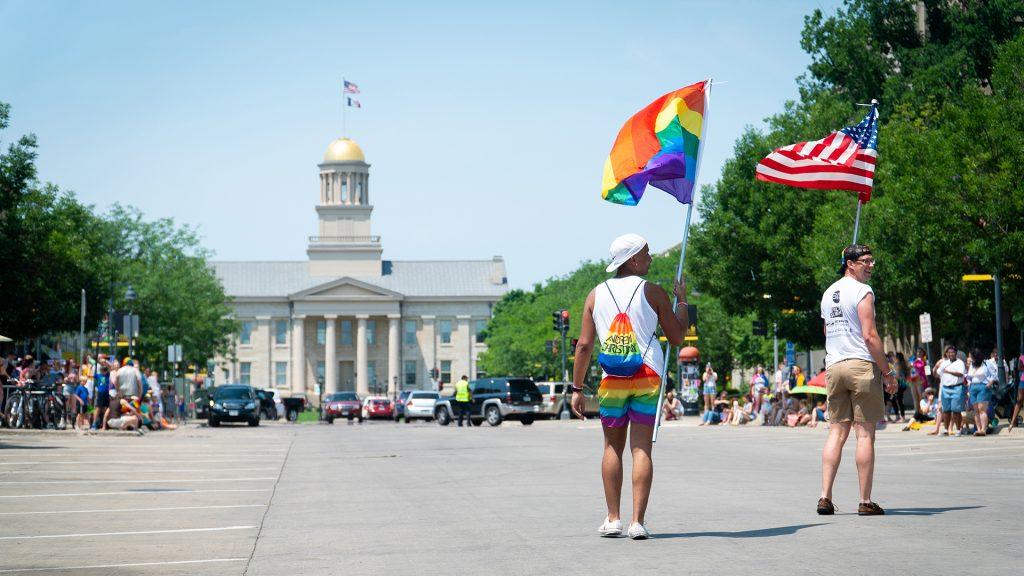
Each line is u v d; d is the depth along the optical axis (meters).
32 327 48.38
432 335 136.62
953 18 43.19
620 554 6.93
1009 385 27.48
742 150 46.66
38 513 10.16
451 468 16.22
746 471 15.01
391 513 9.93
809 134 44.88
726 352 75.19
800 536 7.55
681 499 10.63
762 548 7.01
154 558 7.33
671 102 9.86
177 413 48.28
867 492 8.81
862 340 8.88
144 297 68.75
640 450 7.64
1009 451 18.59
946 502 9.91
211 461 18.08
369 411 81.94
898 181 34.41
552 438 27.95
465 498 11.27
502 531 8.38
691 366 51.47
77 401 30.50
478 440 26.95
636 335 7.62
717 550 6.97
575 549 7.24
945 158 29.53
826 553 6.74
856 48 45.78
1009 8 40.78
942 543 7.11
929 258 33.00
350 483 13.51
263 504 10.91
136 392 29.62
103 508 10.59
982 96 29.52
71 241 52.69
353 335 136.25
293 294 133.25
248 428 44.25
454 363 136.62
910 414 36.78
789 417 33.38
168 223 74.25
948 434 24.30
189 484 13.39
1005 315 37.12
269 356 134.25
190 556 7.41
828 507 8.90
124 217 73.19
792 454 19.83
